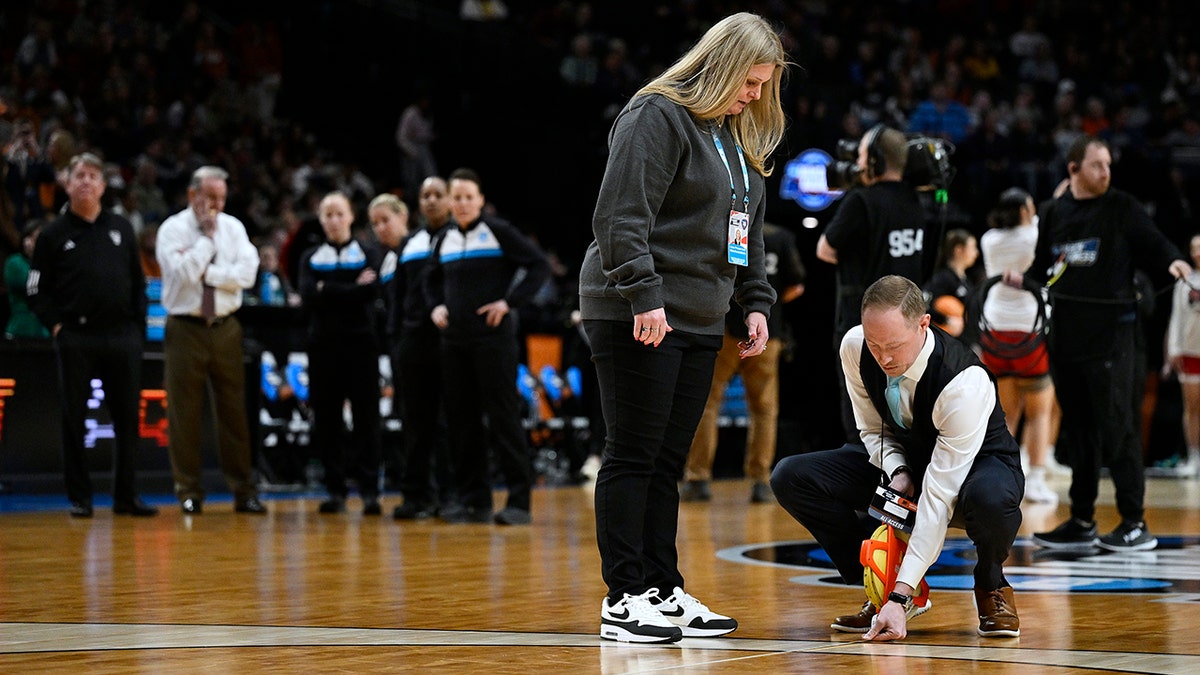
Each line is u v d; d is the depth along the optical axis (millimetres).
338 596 12500
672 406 10516
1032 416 26453
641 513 10273
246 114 45406
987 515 9938
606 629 9977
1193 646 9633
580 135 48812
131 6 45438
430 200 22297
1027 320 25625
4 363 26609
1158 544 17938
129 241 23094
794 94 45031
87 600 12133
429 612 11422
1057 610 11672
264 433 30703
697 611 10273
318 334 23984
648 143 9875
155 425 28641
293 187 42781
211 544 17891
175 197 38844
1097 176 16875
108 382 22922
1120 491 17141
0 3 42312
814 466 11047
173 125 42688
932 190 17312
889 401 10367
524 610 11578
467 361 21500
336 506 24266
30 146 30047
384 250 26062
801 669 8648
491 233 21250
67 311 22469
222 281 23312
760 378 26609
